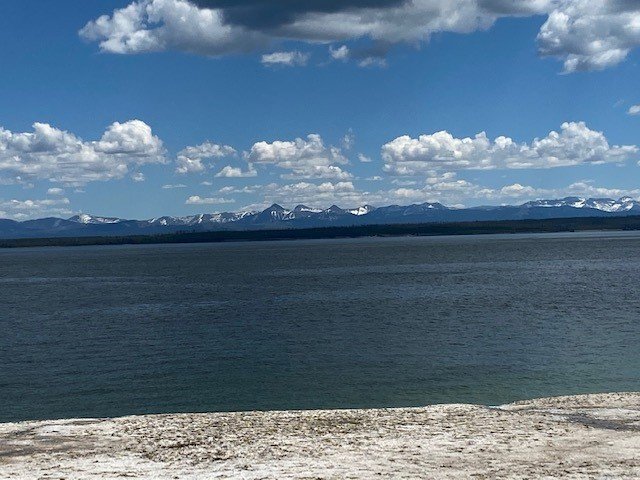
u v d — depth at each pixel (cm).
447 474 2091
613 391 5153
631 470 2106
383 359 6581
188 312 10850
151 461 2350
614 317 9244
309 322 9356
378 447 2488
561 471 2108
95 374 6172
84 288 16588
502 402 4931
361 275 18625
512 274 17900
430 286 14775
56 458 2422
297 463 2264
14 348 7712
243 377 5916
